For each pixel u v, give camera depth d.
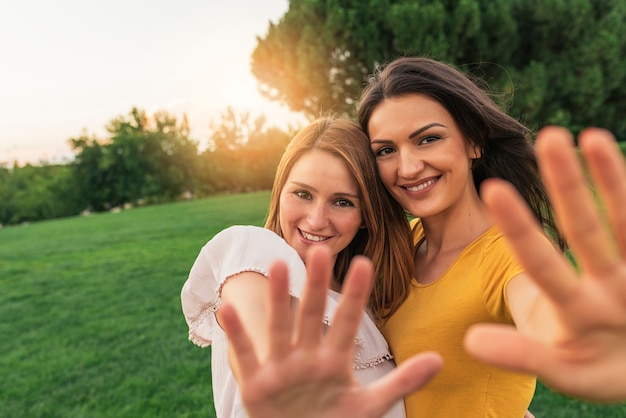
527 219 0.66
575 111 17.53
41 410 4.61
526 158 2.02
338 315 0.78
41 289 9.74
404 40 15.09
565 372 0.69
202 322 1.78
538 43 17.19
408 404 1.79
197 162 46.91
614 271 0.68
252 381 0.79
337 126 1.92
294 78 17.73
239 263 1.46
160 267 10.66
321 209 1.81
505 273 1.51
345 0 16.73
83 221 26.09
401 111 1.74
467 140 1.83
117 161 46.25
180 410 4.34
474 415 1.66
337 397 0.78
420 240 2.20
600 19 17.95
